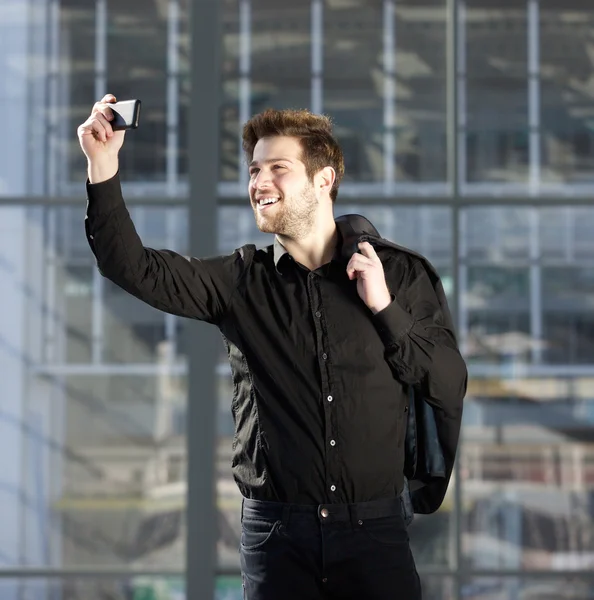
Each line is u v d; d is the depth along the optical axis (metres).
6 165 5.30
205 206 5.24
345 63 5.39
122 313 5.25
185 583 5.15
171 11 5.36
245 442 2.14
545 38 5.37
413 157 5.34
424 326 2.14
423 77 5.37
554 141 5.34
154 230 5.29
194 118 5.27
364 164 5.35
